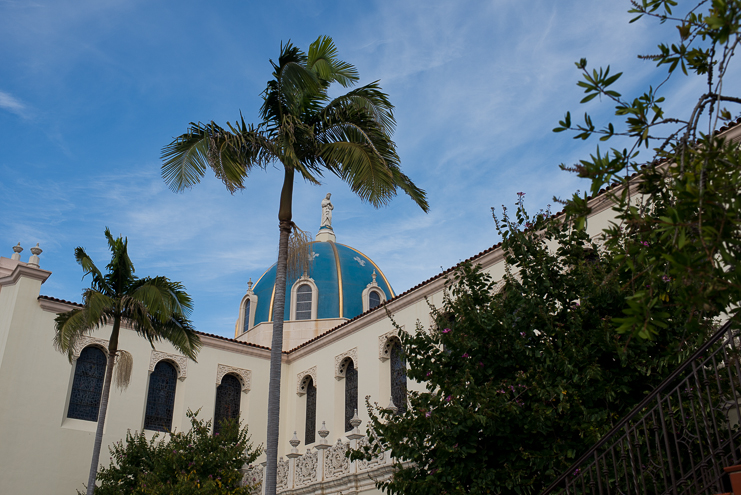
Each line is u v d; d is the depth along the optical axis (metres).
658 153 5.85
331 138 13.71
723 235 5.00
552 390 10.04
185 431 24.64
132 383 24.17
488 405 10.16
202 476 20.12
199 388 25.75
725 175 5.32
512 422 10.39
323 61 13.73
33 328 22.69
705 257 4.99
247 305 35.41
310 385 27.08
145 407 24.27
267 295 34.28
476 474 10.34
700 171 5.38
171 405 25.17
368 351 24.00
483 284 12.65
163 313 17.56
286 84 13.36
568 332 10.59
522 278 12.03
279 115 13.77
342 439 23.75
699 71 5.74
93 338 23.86
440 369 11.62
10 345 21.94
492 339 11.44
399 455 11.22
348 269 34.81
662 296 5.82
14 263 26.30
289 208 13.61
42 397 22.08
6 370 21.59
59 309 23.50
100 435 17.17
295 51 13.35
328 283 33.84
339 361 25.27
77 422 22.64
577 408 10.09
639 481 9.41
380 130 13.48
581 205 5.91
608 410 9.91
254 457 21.84
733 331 7.80
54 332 23.11
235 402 26.84
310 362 27.02
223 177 13.06
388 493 11.41
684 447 9.52
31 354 22.36
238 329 35.00
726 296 5.34
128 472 20.41
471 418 10.09
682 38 5.52
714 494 6.85
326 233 38.38
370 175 12.70
